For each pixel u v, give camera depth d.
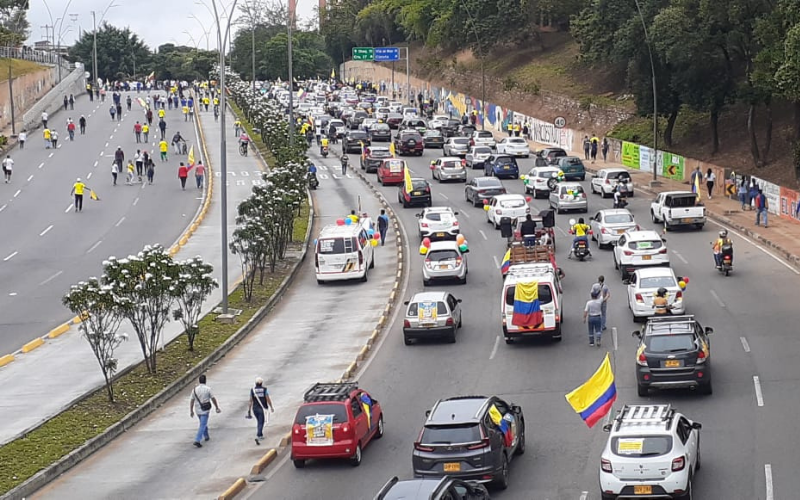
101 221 63.41
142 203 69.38
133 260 33.94
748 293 40.16
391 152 85.00
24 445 27.39
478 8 126.81
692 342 28.02
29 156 89.31
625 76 96.88
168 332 40.09
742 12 64.94
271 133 91.00
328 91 157.00
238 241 45.12
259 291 45.97
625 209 54.72
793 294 39.62
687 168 71.44
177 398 32.50
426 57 150.62
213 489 24.03
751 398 27.83
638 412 21.73
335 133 107.31
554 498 21.62
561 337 35.91
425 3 146.38
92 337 31.77
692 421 25.00
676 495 19.97
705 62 69.25
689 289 41.34
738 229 54.06
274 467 25.52
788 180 62.75
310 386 32.34
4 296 46.09
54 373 34.84
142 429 29.47
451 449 21.78
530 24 123.25
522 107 109.69
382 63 168.00
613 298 40.81
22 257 54.00
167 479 25.00
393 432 27.36
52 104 120.69
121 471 25.86
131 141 98.44
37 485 24.91
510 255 42.50
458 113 126.81
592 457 24.23
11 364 36.12
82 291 31.59
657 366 27.89
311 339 38.50
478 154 81.00
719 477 22.06
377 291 45.69
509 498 21.75
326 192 73.44
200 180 75.06
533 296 34.66
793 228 53.00
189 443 27.89
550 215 52.38
